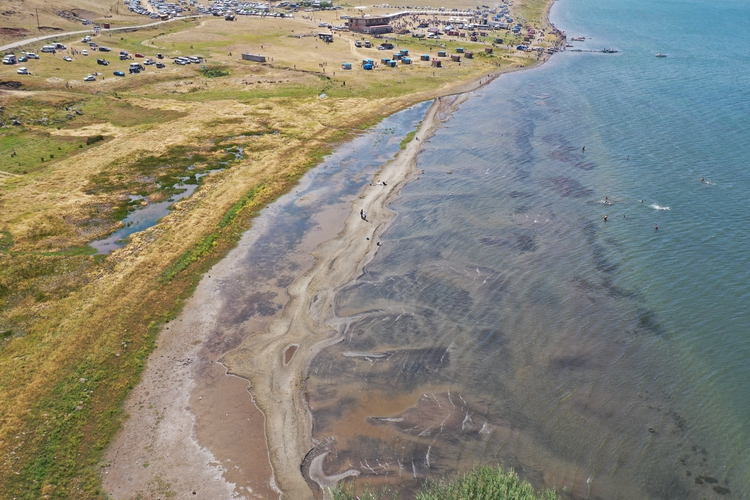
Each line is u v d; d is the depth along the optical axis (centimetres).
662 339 4806
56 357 4572
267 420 4091
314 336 4994
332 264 6122
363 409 4191
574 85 13900
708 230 6544
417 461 3728
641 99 12281
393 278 5831
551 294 5456
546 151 9238
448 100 12775
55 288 5575
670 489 3472
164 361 4644
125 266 5959
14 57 14012
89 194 7706
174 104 11919
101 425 3978
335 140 10100
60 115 10956
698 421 3978
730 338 4797
